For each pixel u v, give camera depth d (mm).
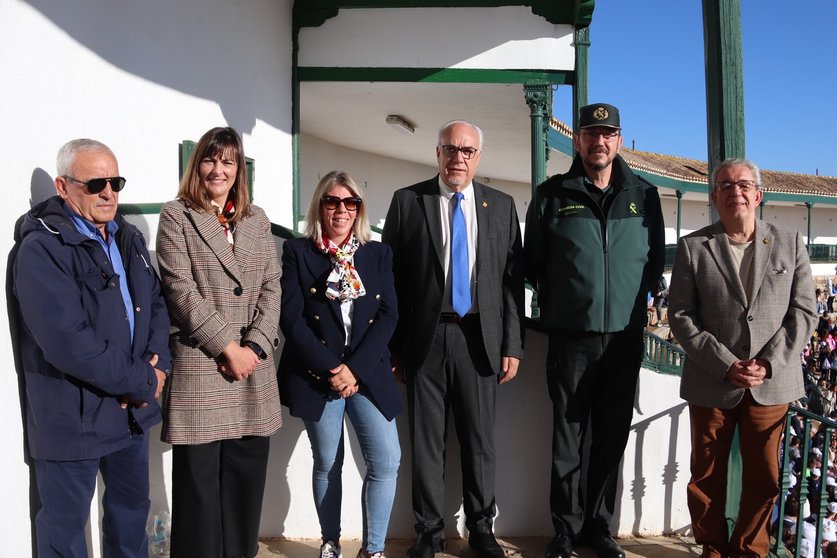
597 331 3186
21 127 2744
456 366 3186
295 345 2926
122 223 2652
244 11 5797
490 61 7020
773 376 2971
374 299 3008
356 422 3047
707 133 3604
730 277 3080
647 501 3693
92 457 2398
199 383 2740
